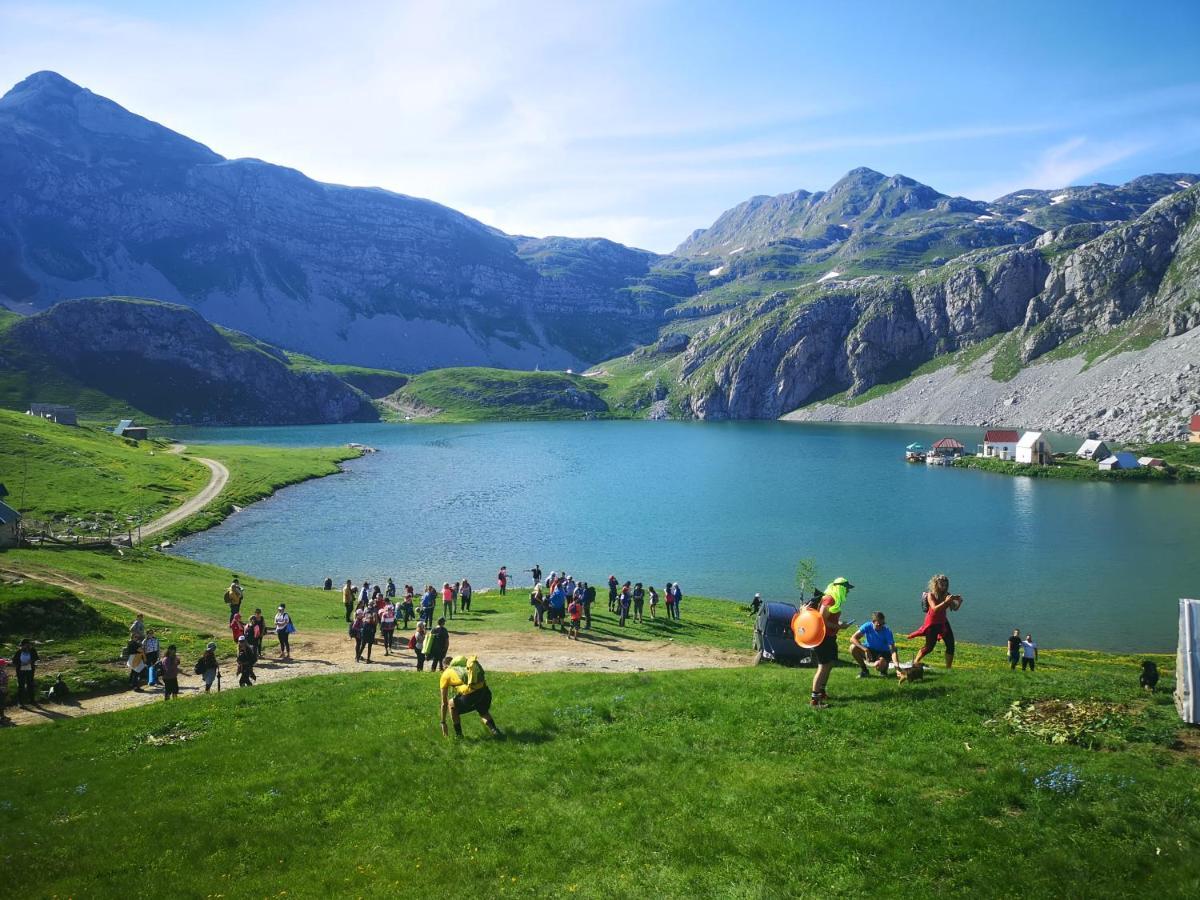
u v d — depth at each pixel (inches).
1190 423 7047.2
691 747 650.2
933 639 738.8
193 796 665.6
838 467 6643.7
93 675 1290.6
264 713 933.8
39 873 534.0
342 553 3371.1
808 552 3353.8
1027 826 464.1
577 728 734.5
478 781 634.2
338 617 2037.4
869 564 3127.5
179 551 3363.7
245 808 631.2
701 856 484.1
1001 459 6471.5
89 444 5467.5
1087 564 3097.9
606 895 451.8
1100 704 629.6
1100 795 482.9
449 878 492.4
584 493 5147.6
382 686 1053.2
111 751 832.3
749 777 574.2
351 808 614.9
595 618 2123.5
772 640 1368.1
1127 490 5103.3
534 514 4325.8
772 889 437.1
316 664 1470.2
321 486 5506.9
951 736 600.4
